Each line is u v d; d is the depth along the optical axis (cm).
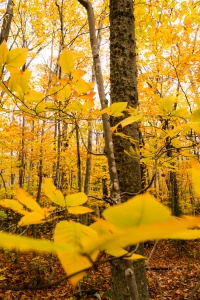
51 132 739
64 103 108
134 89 244
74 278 27
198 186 31
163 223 15
